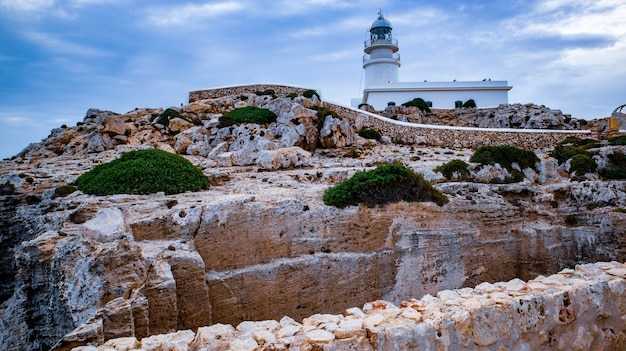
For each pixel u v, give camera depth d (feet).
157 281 32.83
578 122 129.70
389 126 113.19
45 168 70.08
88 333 25.94
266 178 65.00
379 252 49.88
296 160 77.46
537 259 57.72
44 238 35.91
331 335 21.59
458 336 23.20
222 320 40.98
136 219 41.09
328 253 47.88
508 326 24.36
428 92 151.84
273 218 46.39
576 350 26.04
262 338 21.31
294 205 48.29
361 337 21.63
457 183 63.10
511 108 136.98
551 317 25.46
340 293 47.01
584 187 64.80
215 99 127.75
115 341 21.49
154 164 54.85
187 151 86.53
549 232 58.34
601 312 26.99
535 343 25.04
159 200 47.44
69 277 32.04
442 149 101.91
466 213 55.72
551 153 81.25
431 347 22.38
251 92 143.95
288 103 99.40
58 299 32.48
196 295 37.37
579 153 77.15
